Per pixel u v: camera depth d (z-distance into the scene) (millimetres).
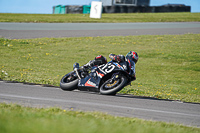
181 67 72625
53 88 32312
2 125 10062
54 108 19484
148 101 28875
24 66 61250
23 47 81812
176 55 82500
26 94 26594
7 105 19406
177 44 94438
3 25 111438
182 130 16094
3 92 26688
